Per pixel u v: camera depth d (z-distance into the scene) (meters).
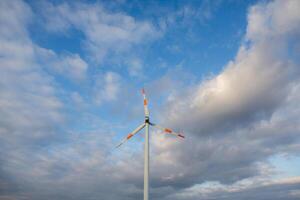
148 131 83.00
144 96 86.75
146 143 80.50
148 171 76.31
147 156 78.62
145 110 84.56
